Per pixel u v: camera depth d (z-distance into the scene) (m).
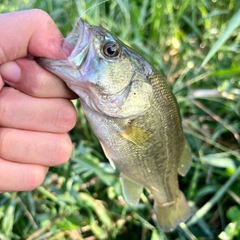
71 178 0.23
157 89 0.15
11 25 0.12
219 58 0.29
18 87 0.13
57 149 0.14
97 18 0.25
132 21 0.28
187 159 0.19
